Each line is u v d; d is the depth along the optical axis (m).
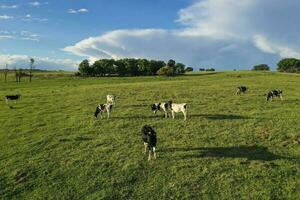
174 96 56.06
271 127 36.16
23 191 24.98
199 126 37.00
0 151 32.28
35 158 30.12
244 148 30.66
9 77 139.62
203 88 66.69
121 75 147.50
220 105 47.78
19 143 34.12
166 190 24.23
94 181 25.69
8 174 27.47
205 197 23.38
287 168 26.59
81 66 144.88
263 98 53.88
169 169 26.94
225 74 121.38
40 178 26.55
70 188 24.97
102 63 148.12
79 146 32.41
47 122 41.28
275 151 29.86
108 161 28.67
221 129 35.81
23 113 47.09
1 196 24.39
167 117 41.16
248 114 41.94
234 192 23.78
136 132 35.53
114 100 53.09
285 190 23.81
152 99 53.31
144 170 26.92
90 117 42.28
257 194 23.39
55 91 68.62
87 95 59.75
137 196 23.73
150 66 151.50
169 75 131.25
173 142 32.28
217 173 26.16
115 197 23.69
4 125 41.00
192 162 27.97
